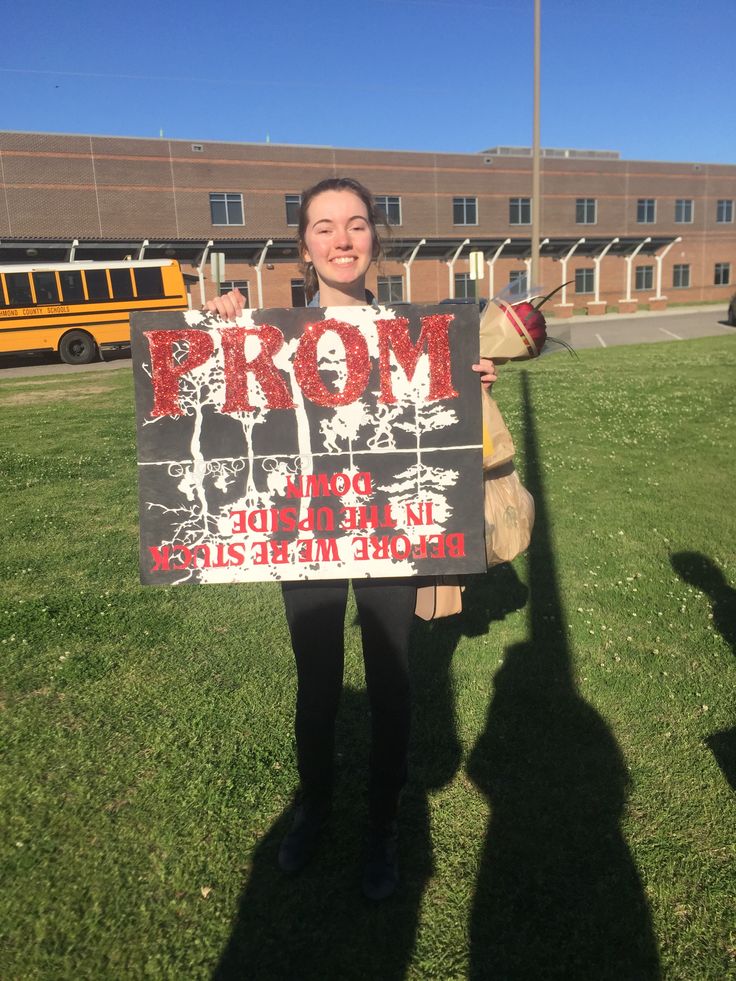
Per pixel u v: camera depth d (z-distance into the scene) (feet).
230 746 9.21
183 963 6.36
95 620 12.72
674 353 55.83
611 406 31.99
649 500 18.42
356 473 6.84
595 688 10.19
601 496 18.88
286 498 6.86
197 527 6.87
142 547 6.89
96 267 71.10
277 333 6.64
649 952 6.30
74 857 7.48
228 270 118.21
